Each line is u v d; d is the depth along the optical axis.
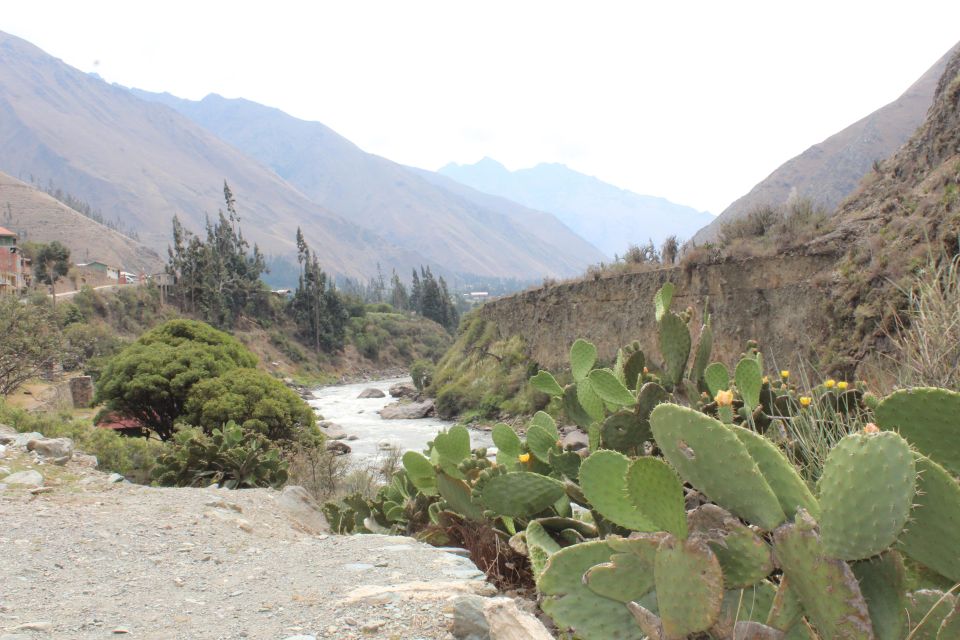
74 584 4.50
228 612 4.01
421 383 56.84
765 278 18.98
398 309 142.25
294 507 7.94
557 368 33.66
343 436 32.12
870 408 3.60
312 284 97.38
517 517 4.57
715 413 3.74
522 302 40.88
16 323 26.30
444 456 5.19
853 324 14.52
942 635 1.83
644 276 27.20
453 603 3.71
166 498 7.48
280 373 79.81
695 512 2.09
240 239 103.50
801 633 1.96
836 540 1.78
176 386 20.33
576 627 2.52
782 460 1.99
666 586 2.04
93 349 48.62
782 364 17.69
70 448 8.99
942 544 1.88
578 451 4.32
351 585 4.49
